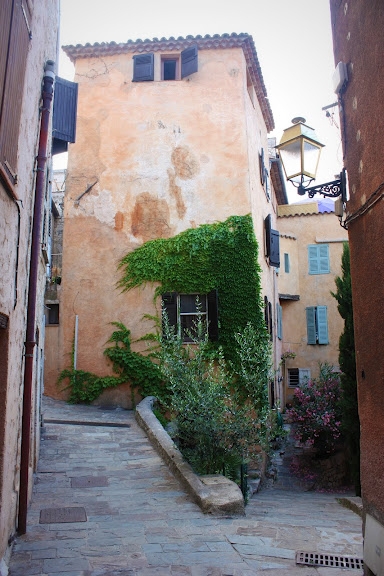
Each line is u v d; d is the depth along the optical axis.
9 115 4.86
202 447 9.33
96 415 13.97
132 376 15.24
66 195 16.30
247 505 9.38
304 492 13.52
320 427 14.98
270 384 16.25
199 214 15.79
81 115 16.66
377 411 4.90
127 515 7.27
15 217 5.52
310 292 26.03
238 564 5.59
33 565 5.48
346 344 13.45
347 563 5.67
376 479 4.89
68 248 16.08
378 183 4.86
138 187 16.16
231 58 16.70
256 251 15.34
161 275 15.50
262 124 20.14
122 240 15.96
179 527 6.82
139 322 15.51
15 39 5.01
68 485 8.64
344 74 5.79
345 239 26.09
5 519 5.39
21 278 6.08
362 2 5.25
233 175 15.91
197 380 9.86
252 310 14.89
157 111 16.53
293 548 6.14
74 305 15.83
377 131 4.87
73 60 17.02
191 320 15.32
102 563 5.57
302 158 6.71
